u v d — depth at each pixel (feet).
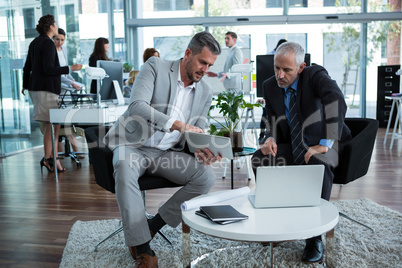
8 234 9.20
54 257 7.91
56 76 15.01
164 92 7.92
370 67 28.17
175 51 29.76
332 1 28.02
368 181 13.47
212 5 28.94
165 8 29.45
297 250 7.83
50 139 15.60
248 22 28.32
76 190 13.05
